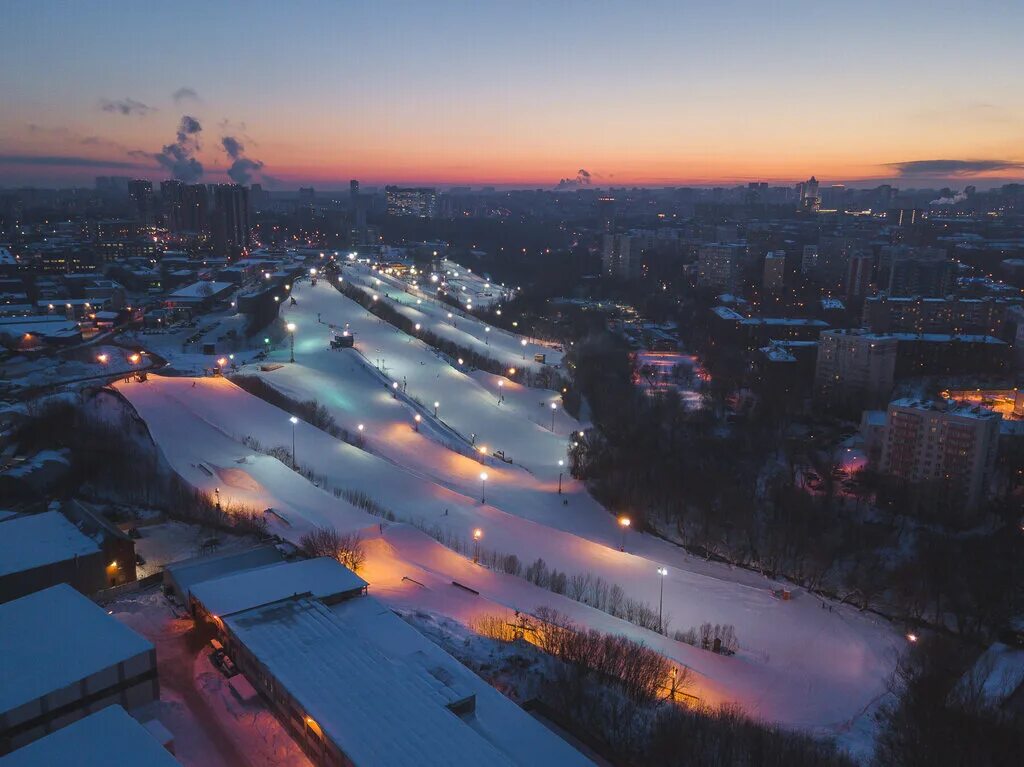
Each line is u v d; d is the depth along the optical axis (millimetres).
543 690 78562
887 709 97375
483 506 155750
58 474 134500
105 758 54188
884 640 123875
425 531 136125
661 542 162000
